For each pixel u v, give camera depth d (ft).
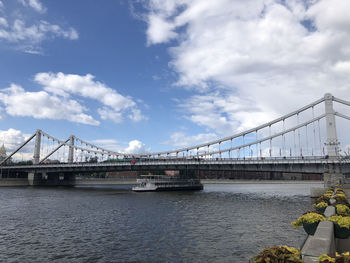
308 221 48.42
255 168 253.24
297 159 231.30
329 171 225.35
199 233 97.96
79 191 319.68
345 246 45.68
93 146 442.91
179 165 291.79
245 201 215.92
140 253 74.95
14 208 165.48
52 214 142.41
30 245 83.46
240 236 93.30
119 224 115.24
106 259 70.54
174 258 70.54
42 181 432.66
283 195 279.49
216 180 618.44
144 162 308.19
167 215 139.95
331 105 249.14
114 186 449.89
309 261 29.35
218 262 67.21
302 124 268.82
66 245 83.25
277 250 27.73
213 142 321.11
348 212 63.72
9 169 439.63
